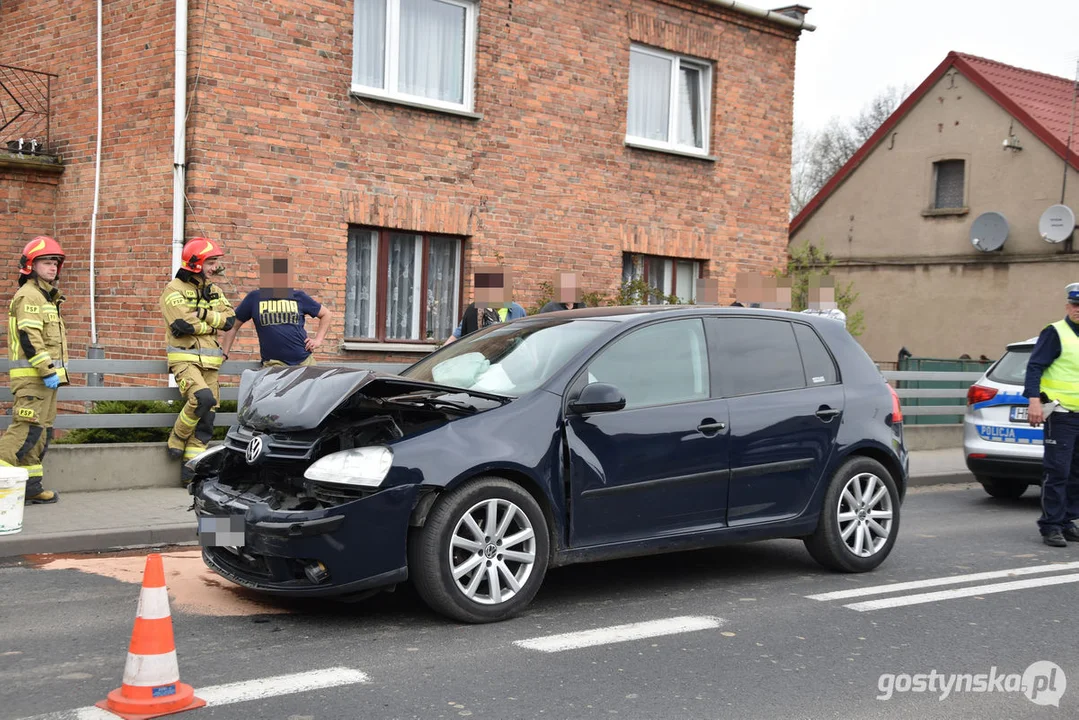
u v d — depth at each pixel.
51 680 4.65
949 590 6.80
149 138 11.27
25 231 12.05
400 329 12.80
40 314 8.35
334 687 4.63
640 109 15.03
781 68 16.42
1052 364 8.50
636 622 5.86
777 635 5.70
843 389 7.21
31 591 6.21
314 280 11.81
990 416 10.59
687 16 15.17
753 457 6.65
